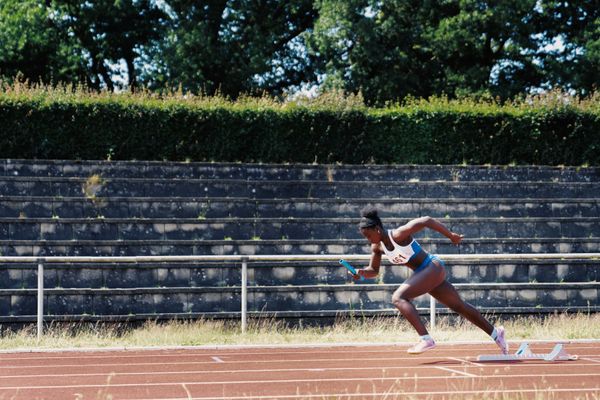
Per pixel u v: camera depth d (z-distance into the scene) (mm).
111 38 35781
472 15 31875
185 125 20641
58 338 12797
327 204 18688
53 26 34750
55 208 17531
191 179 19062
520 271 16734
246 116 21000
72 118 20031
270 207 18516
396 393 8047
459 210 19062
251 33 34719
